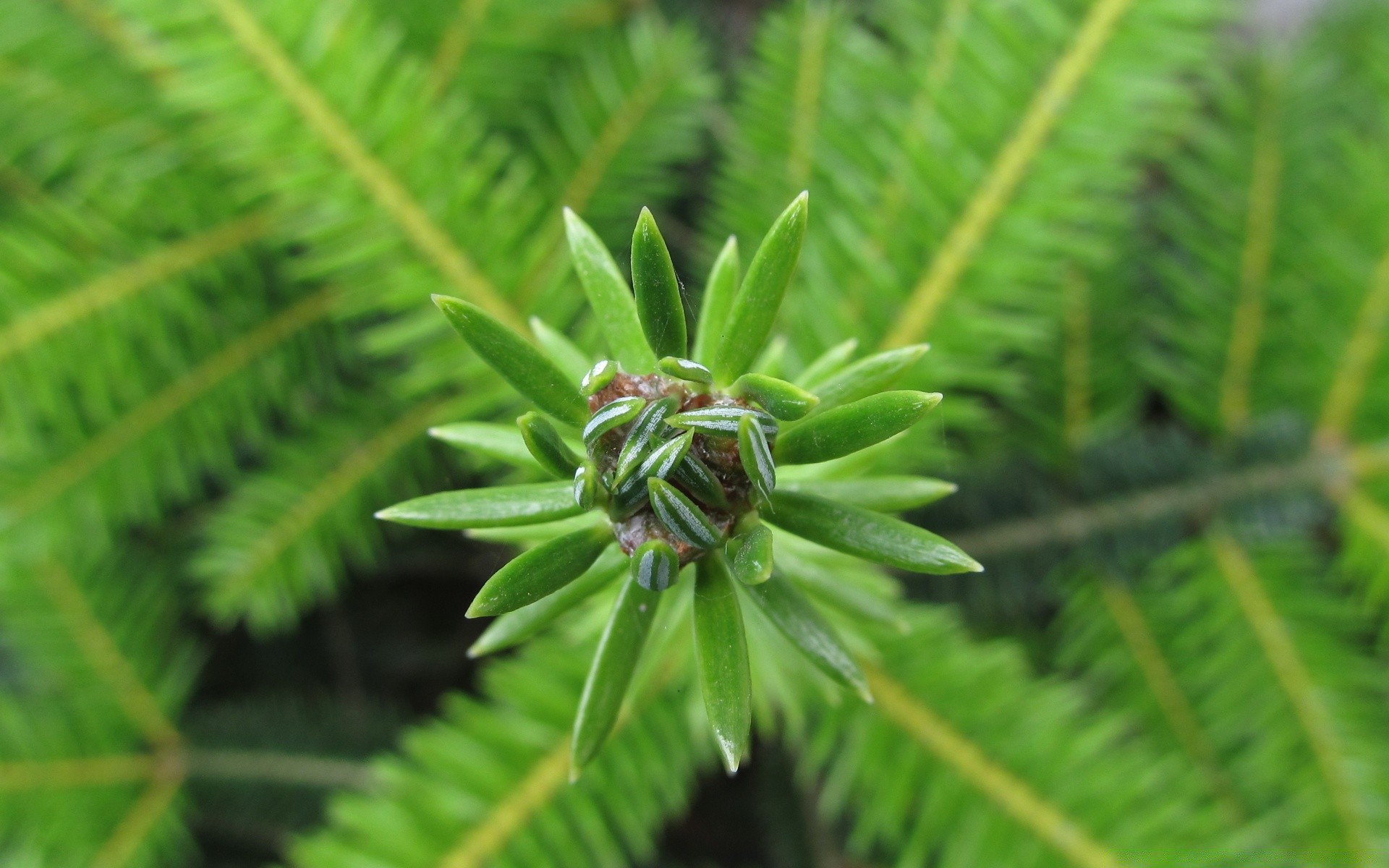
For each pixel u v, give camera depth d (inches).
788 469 7.7
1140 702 10.8
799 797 12.4
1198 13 9.0
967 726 9.3
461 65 11.3
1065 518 11.0
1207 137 11.5
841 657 7.1
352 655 14.4
